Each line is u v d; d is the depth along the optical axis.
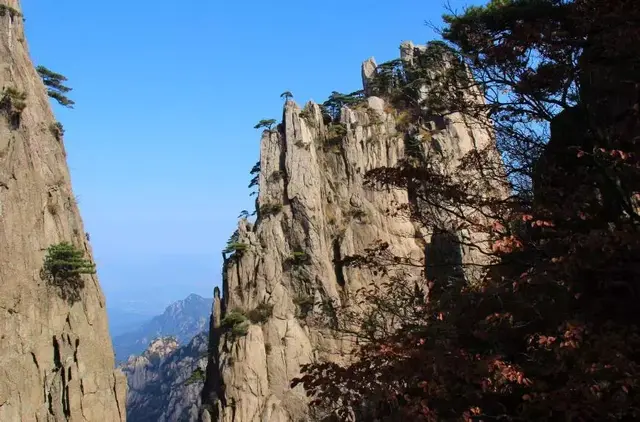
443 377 13.00
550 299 14.32
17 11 83.50
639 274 13.22
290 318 90.56
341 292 90.44
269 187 104.12
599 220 14.39
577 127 17.42
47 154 82.19
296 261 96.62
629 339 11.49
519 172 18.69
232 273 96.12
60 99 94.31
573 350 11.58
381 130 108.50
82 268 76.75
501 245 14.28
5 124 74.94
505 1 18.05
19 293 70.44
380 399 13.52
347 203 105.06
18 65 80.62
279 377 85.06
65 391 70.62
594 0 14.43
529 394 11.95
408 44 102.88
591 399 10.77
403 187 18.72
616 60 15.86
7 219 71.62
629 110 15.13
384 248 20.44
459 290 18.14
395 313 20.06
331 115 124.94
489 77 17.19
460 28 18.45
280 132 108.12
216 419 83.12
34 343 70.56
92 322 78.62
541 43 15.84
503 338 14.36
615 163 13.20
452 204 18.09
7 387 66.06
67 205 84.50
